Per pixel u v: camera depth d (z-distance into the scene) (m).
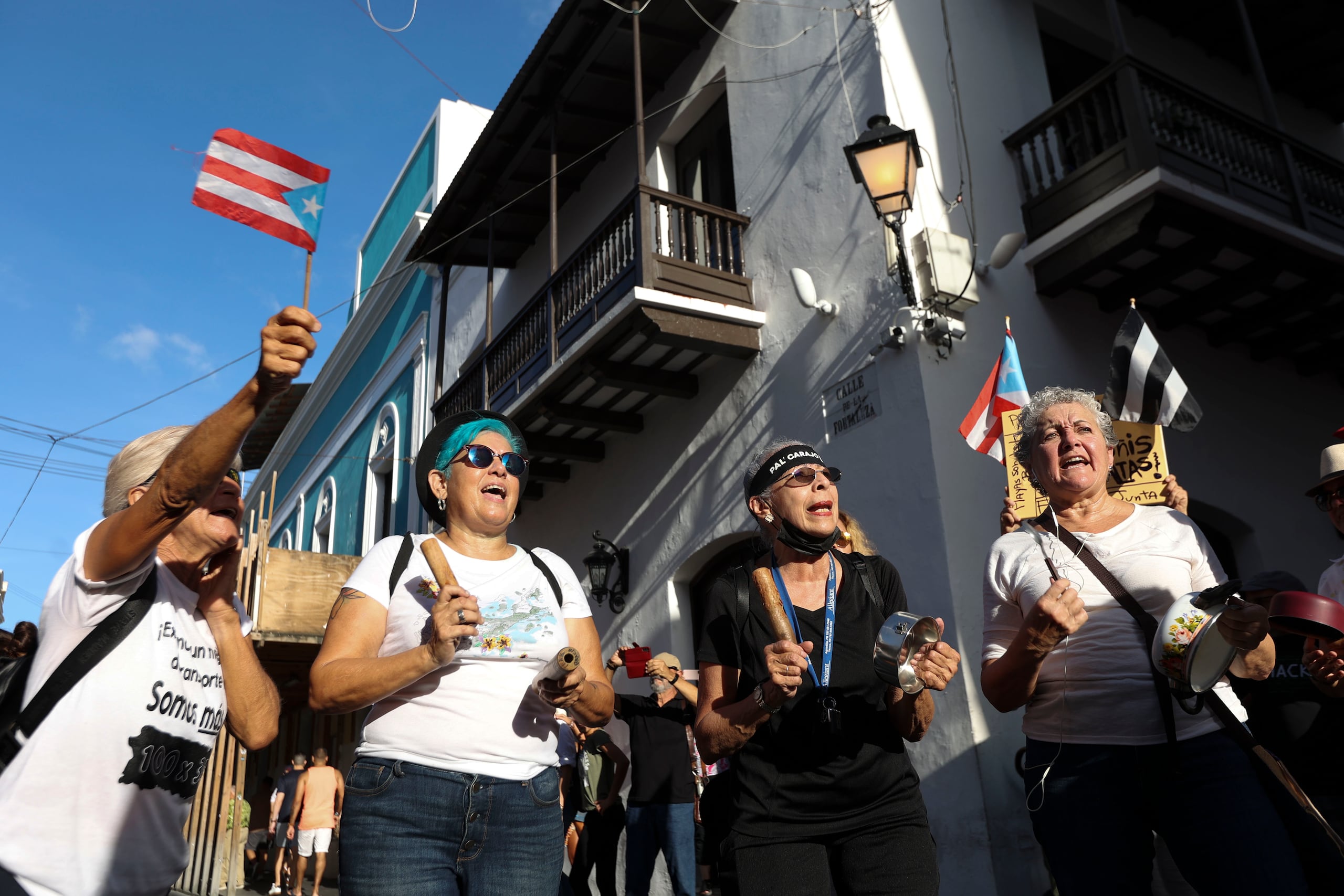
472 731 2.45
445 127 17.61
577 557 11.32
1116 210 7.30
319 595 10.69
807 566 3.04
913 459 7.09
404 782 2.39
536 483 12.17
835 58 8.66
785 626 2.69
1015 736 6.37
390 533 16.94
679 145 11.23
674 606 9.55
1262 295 8.43
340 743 15.71
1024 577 3.05
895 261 7.62
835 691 2.77
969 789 6.15
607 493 10.91
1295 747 3.41
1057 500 3.19
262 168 3.21
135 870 2.09
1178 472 8.16
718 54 10.35
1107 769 2.76
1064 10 9.68
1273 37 10.77
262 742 2.44
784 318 8.77
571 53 10.55
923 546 6.89
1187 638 2.48
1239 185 7.63
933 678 2.49
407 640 2.55
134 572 2.11
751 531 8.71
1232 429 8.74
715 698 2.93
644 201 8.91
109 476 2.35
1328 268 8.07
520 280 14.09
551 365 9.85
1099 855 2.70
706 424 9.52
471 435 2.88
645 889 6.11
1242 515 8.48
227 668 2.38
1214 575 2.98
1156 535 2.99
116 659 2.09
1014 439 4.37
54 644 2.07
